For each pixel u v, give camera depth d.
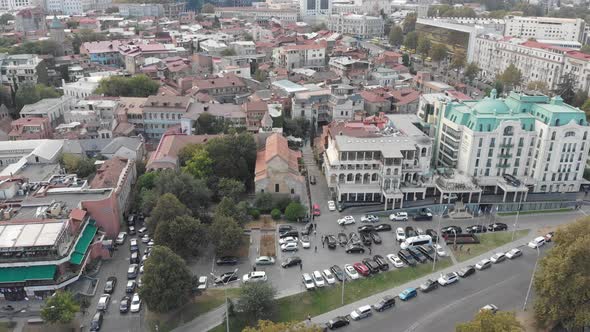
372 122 191.88
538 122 166.25
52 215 125.81
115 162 165.50
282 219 154.00
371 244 141.25
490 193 170.88
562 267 104.50
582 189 176.00
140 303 114.75
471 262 133.38
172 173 153.25
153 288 105.31
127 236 144.00
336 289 121.44
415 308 114.94
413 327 108.50
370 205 162.62
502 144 166.38
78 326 108.56
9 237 114.44
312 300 117.44
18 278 111.75
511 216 160.12
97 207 135.50
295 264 130.75
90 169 174.12
